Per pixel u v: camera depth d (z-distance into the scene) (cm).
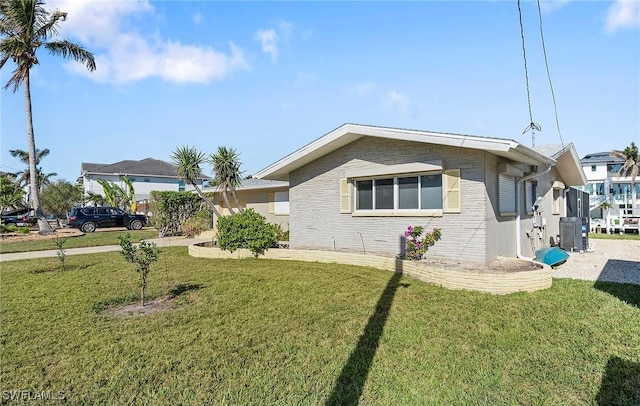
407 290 711
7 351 437
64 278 872
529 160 969
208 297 674
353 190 1165
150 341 463
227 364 398
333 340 462
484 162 878
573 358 404
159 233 2112
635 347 430
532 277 691
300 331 493
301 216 1308
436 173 967
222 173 1543
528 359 402
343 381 360
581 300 628
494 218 923
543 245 1290
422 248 914
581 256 1211
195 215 2180
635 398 325
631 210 3466
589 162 4091
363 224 1129
